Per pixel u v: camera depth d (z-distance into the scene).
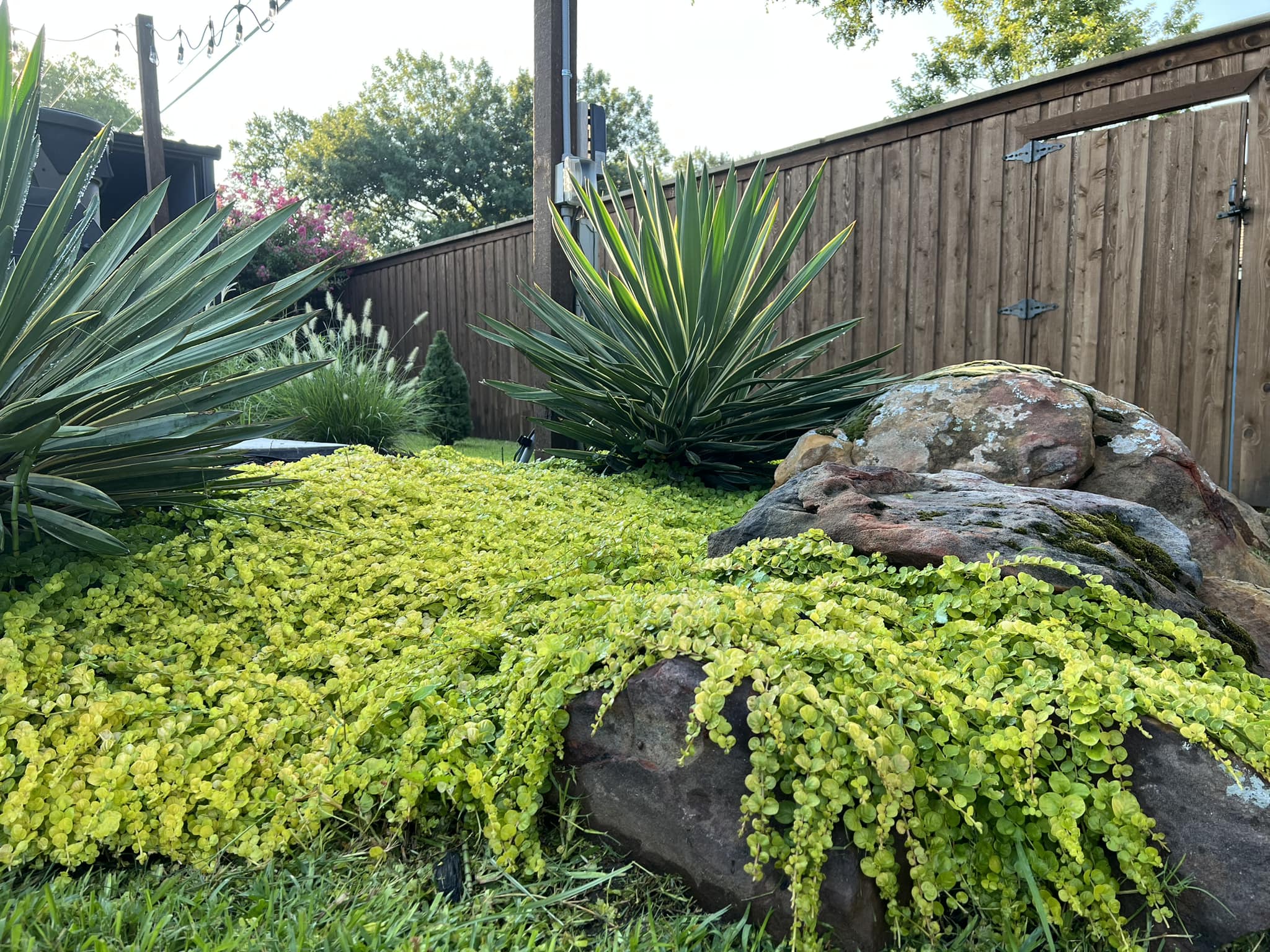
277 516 2.58
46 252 1.94
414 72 27.95
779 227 5.39
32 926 1.27
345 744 1.63
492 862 1.47
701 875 1.41
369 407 6.32
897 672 1.45
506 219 27.69
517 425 7.95
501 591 2.23
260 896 1.38
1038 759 1.39
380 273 9.69
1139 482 2.95
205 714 1.70
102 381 2.13
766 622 1.59
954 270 4.61
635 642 1.56
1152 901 1.25
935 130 4.62
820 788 1.28
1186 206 3.79
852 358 5.10
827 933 1.27
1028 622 1.68
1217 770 1.30
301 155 27.05
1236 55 3.59
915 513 2.18
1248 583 2.44
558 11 5.02
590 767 1.55
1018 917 1.30
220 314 2.38
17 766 1.53
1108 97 3.98
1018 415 3.15
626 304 3.86
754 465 4.47
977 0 18.31
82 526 1.98
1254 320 3.62
